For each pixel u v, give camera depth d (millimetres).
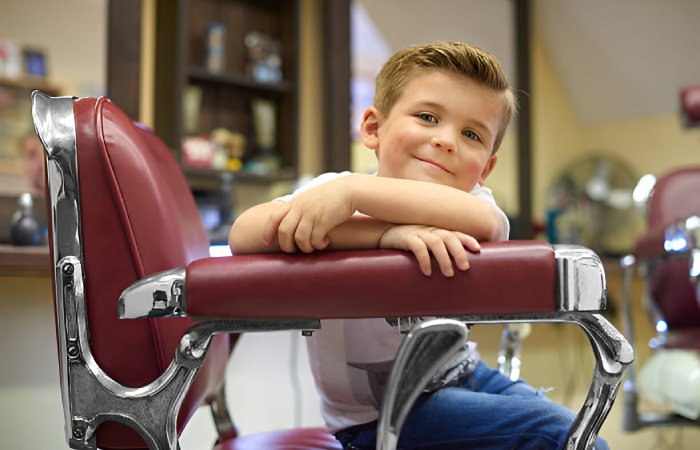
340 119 2867
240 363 1820
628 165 3727
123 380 643
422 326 528
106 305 644
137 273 646
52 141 642
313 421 1906
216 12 2859
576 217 3463
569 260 554
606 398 585
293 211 584
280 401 1864
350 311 559
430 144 716
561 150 3713
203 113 2781
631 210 3641
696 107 1873
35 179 2242
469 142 734
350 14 2908
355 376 791
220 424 984
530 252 559
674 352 1823
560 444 660
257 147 2889
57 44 2322
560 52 3695
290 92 2881
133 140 669
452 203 613
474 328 2098
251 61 2877
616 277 2848
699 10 3340
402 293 556
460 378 812
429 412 740
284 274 564
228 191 2520
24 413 1572
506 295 554
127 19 2357
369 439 786
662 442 2357
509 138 3367
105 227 646
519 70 3367
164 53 2633
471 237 571
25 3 2291
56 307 642
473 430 709
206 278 569
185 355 589
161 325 647
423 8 3096
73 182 644
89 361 636
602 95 3768
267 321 576
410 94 742
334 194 589
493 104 743
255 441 869
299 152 2828
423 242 560
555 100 3713
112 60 2330
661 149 3639
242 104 2875
